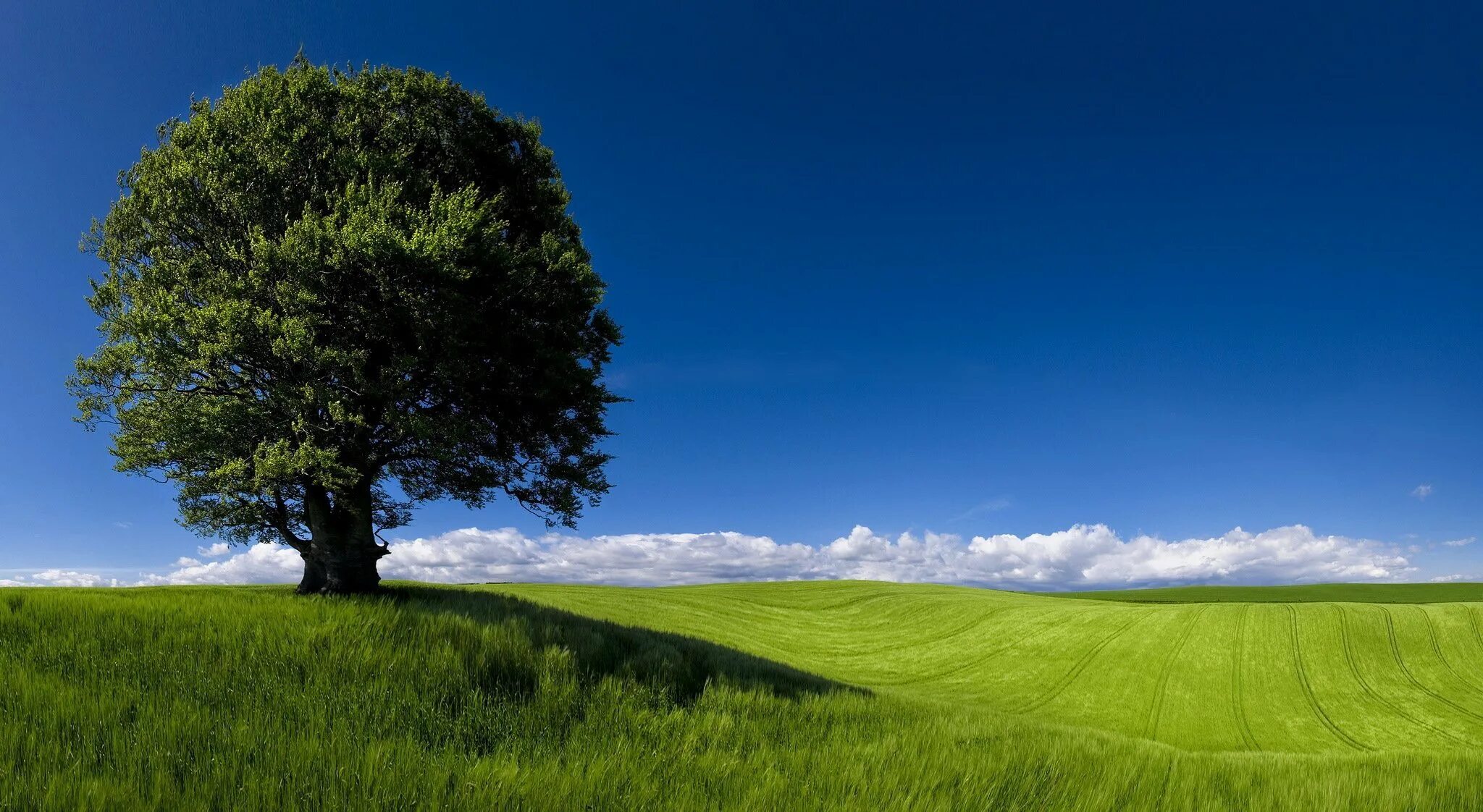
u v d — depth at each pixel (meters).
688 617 54.31
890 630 60.91
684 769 6.90
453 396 20.53
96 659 9.14
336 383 18.77
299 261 17.00
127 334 18.50
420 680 9.47
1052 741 10.41
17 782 4.93
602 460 23.61
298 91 20.11
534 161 23.34
